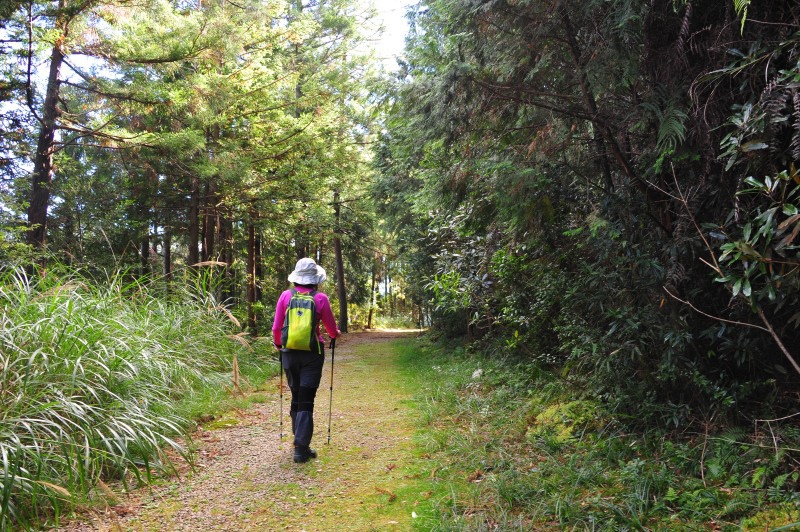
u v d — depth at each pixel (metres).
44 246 9.00
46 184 9.91
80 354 4.16
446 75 4.22
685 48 3.79
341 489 3.74
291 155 13.92
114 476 3.83
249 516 3.30
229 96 11.39
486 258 6.82
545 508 3.11
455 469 4.00
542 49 4.25
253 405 6.46
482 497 3.42
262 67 12.70
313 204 15.66
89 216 15.34
